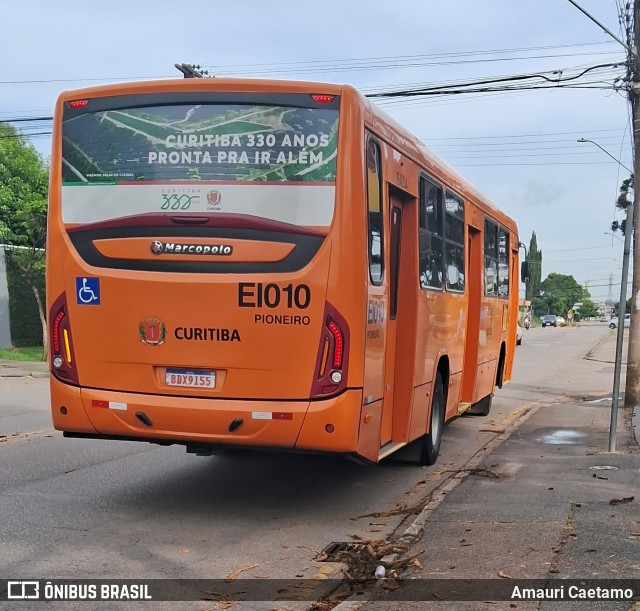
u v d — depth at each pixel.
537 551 5.73
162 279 6.31
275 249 6.16
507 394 18.53
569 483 8.00
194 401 6.28
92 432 6.61
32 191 29.80
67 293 6.57
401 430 7.74
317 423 6.11
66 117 6.64
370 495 7.88
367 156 6.42
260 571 5.57
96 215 6.51
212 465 9.14
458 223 9.95
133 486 8.05
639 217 14.40
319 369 6.12
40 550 5.91
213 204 6.26
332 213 6.13
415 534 6.23
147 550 5.98
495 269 12.96
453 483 8.06
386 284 6.90
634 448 10.19
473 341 11.27
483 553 5.71
